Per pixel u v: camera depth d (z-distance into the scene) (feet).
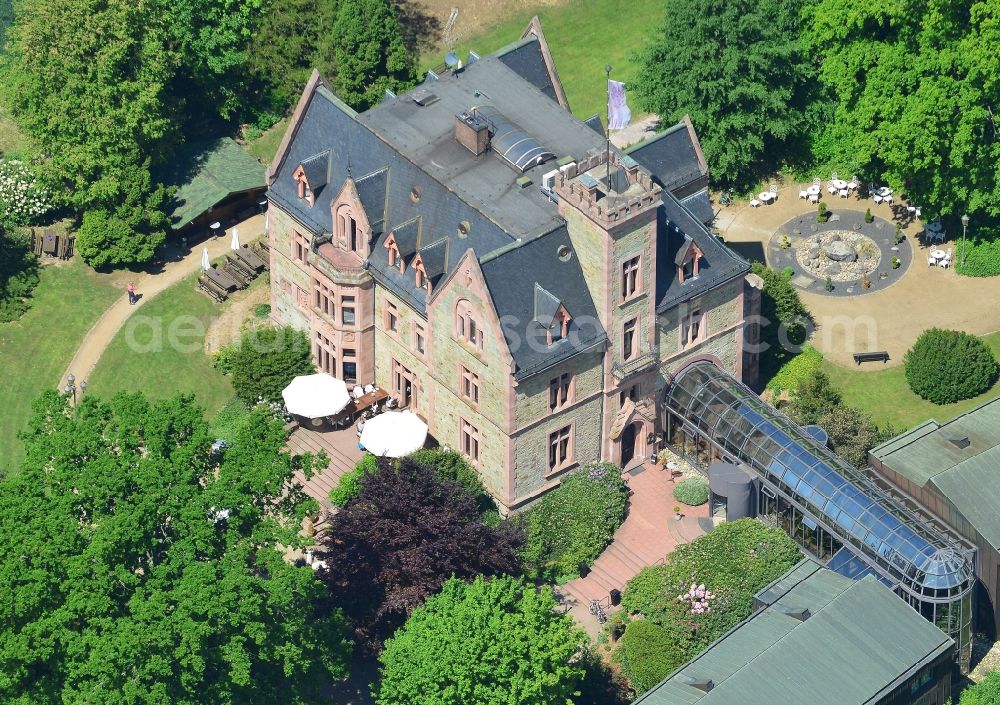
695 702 355.97
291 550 424.87
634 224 406.00
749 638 373.40
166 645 333.01
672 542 422.82
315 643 362.12
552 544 416.46
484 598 363.35
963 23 461.78
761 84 495.00
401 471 400.26
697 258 427.33
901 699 368.27
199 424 355.97
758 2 494.18
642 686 390.63
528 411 413.59
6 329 487.20
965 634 394.11
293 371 461.78
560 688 364.58
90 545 335.47
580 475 428.97
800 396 444.55
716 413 427.33
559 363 409.69
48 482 347.97
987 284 482.69
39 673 345.10
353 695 391.45
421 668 354.95
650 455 441.68
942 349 453.17
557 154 433.07
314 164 447.42
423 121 442.50
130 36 492.95
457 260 421.59
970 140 458.91
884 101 472.44
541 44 465.88
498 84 452.35
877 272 488.85
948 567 388.37
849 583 386.93
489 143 431.84
